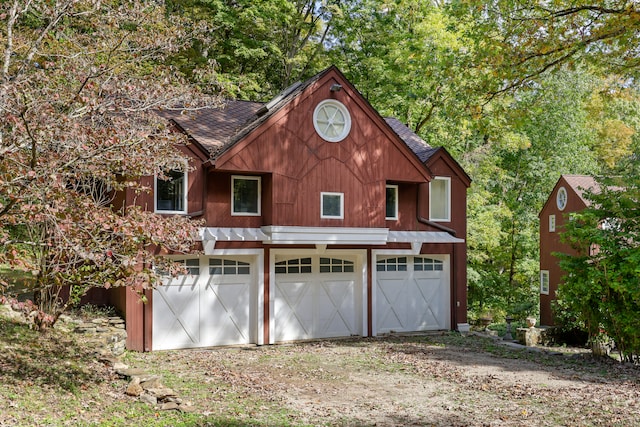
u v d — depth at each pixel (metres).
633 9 14.98
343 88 18.81
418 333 21.14
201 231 17.00
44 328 12.99
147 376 11.16
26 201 8.52
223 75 27.66
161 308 17.03
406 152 19.98
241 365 14.48
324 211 18.41
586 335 21.36
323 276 19.75
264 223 18.02
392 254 20.62
